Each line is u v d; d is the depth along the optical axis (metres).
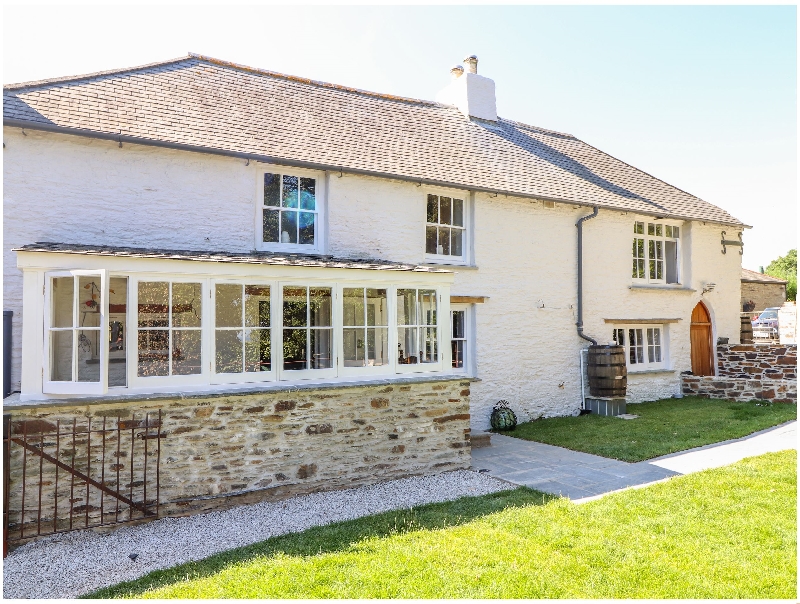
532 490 6.32
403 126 11.19
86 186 7.07
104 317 5.26
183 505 5.61
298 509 5.82
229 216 8.02
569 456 8.13
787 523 5.15
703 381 13.52
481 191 10.08
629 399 12.77
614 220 12.56
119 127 7.23
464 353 10.27
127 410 5.40
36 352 5.18
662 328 13.80
